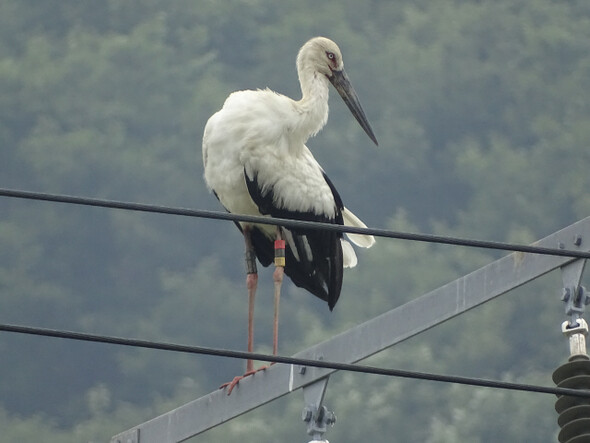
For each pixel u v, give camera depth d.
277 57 47.53
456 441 25.41
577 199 39.84
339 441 26.22
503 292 7.89
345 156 42.56
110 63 45.91
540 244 7.95
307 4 49.47
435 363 29.52
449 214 41.41
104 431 31.69
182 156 42.94
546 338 31.41
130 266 39.06
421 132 44.09
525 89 45.41
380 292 33.94
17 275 38.34
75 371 35.50
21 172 42.06
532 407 25.69
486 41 47.06
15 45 48.47
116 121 44.12
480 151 43.91
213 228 40.06
